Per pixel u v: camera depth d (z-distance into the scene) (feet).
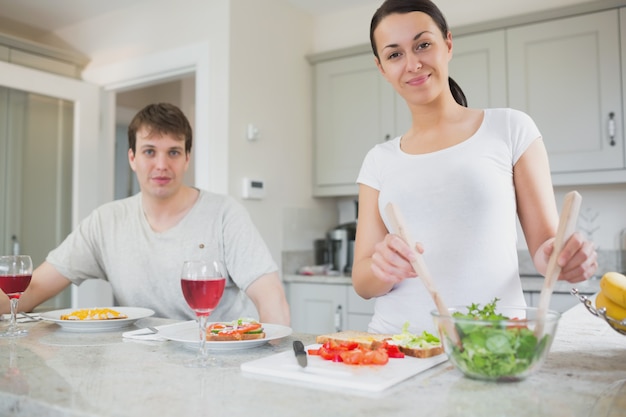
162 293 5.22
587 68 7.97
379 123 9.80
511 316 2.72
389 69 3.59
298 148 10.42
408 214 3.71
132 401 2.17
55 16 10.54
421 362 2.68
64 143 10.13
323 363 2.68
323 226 11.07
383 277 2.82
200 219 5.29
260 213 9.43
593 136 7.91
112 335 3.74
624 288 2.57
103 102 10.77
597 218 8.85
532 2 8.86
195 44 9.25
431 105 3.74
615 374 2.47
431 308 3.59
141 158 5.07
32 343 3.45
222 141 8.88
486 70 8.75
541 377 2.44
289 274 10.00
